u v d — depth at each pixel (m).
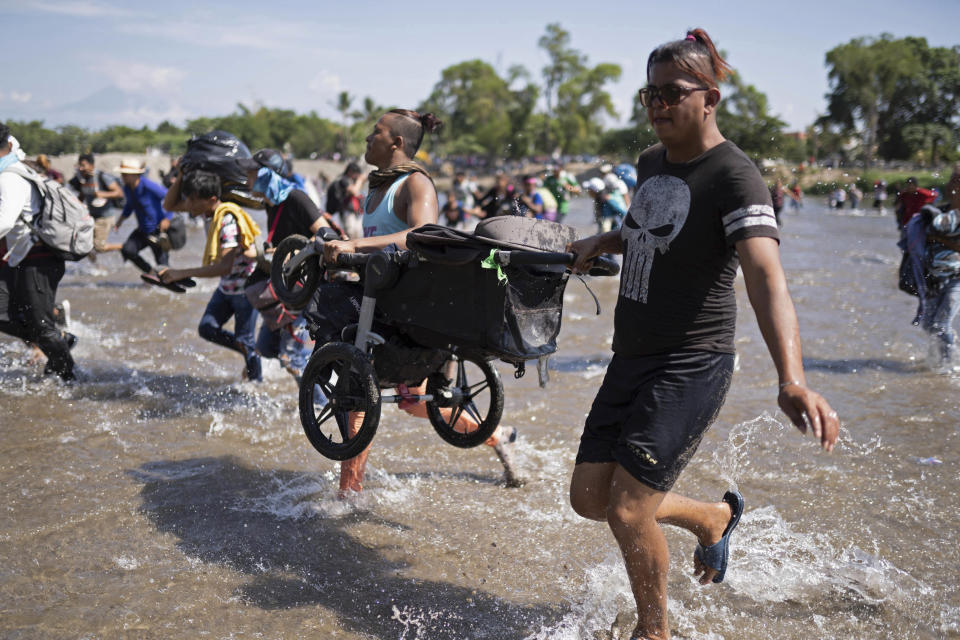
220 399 5.80
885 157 85.31
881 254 16.47
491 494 4.15
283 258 3.66
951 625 2.90
